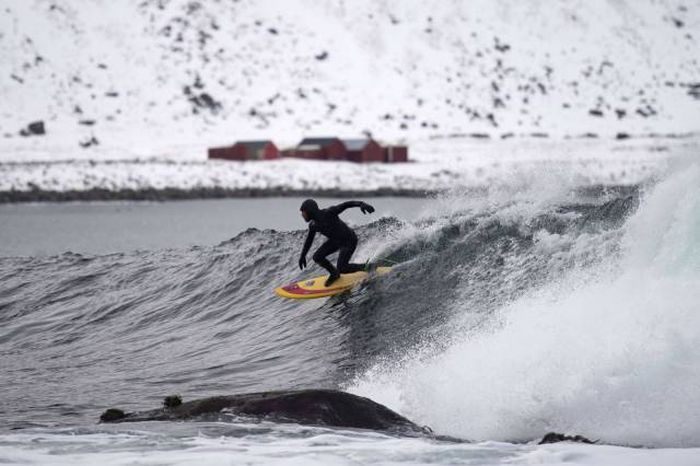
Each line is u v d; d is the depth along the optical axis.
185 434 26.33
